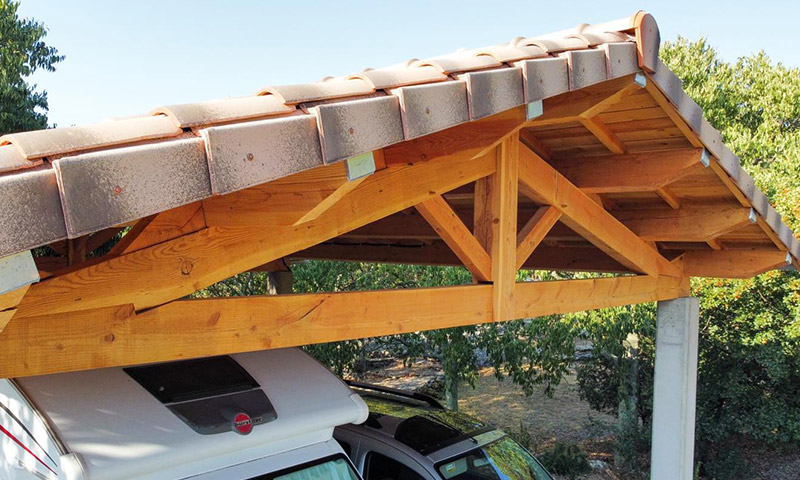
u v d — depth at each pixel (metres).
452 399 12.36
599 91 4.09
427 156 3.40
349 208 3.46
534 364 12.40
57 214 1.59
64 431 3.28
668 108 4.50
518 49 3.31
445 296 4.28
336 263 12.48
